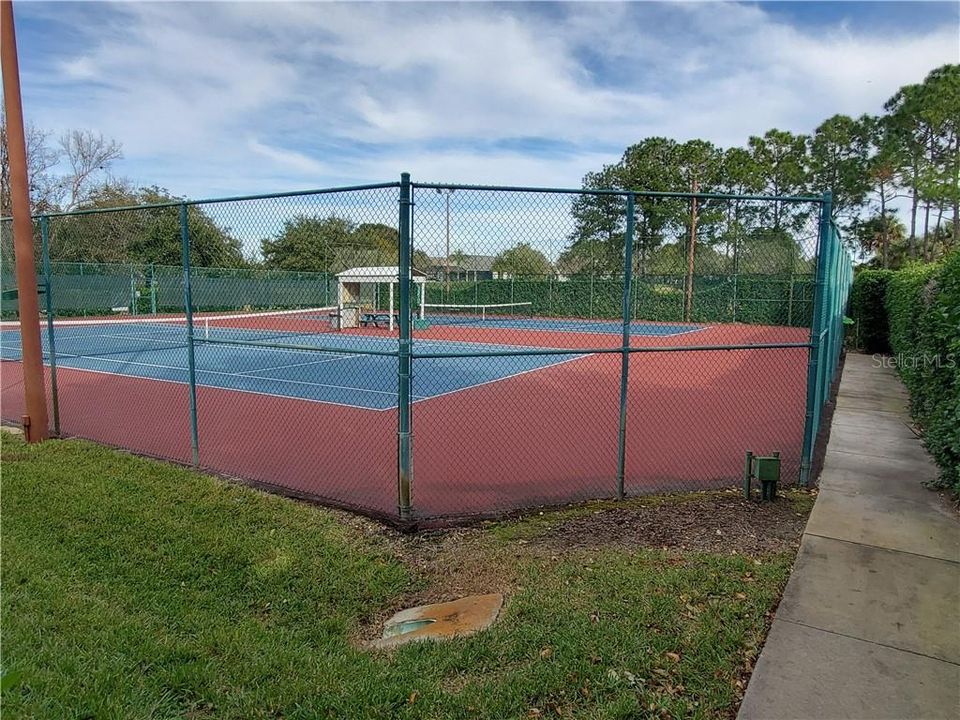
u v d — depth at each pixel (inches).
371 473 242.1
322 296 860.0
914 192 1389.0
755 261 301.9
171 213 1031.6
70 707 92.7
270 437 305.4
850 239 1531.7
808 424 217.0
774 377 517.7
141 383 486.9
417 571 149.6
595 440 298.0
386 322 858.1
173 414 363.3
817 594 135.3
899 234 1625.2
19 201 261.0
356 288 841.5
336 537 167.6
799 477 220.5
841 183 1455.5
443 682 102.9
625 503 201.9
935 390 244.8
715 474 241.0
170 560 148.9
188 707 95.3
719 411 374.0
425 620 127.1
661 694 99.1
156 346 714.8
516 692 98.8
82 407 383.6
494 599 134.5
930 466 240.5
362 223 209.2
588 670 104.5
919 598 133.7
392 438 304.2
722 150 1448.1
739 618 123.7
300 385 486.0
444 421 345.4
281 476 237.0
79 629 115.6
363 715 93.4
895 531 172.7
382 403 404.5
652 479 234.2
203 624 119.9
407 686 100.8
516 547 163.0
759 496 206.2
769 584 138.9
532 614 124.7
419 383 493.4
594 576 142.5
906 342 418.0
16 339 718.5
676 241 390.6
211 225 823.7
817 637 117.8
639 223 397.4
